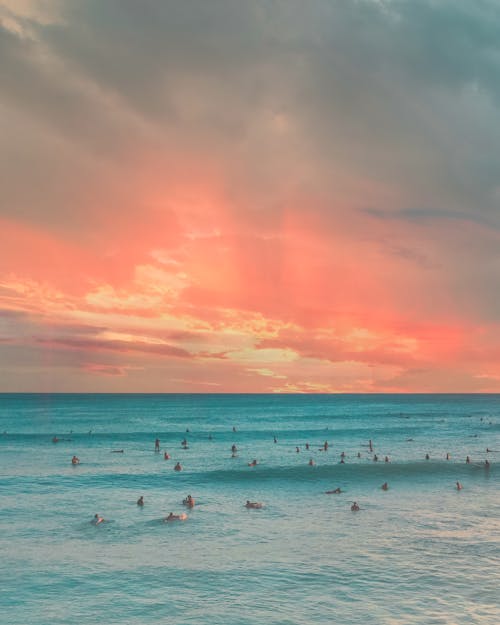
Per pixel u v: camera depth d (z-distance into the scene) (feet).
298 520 143.95
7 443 330.13
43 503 163.63
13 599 91.91
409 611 87.45
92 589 96.32
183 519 143.84
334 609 88.17
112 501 166.71
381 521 142.82
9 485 191.83
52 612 86.99
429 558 112.78
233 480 203.92
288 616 85.71
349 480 205.46
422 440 363.97
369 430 446.60
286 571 105.29
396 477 211.82
